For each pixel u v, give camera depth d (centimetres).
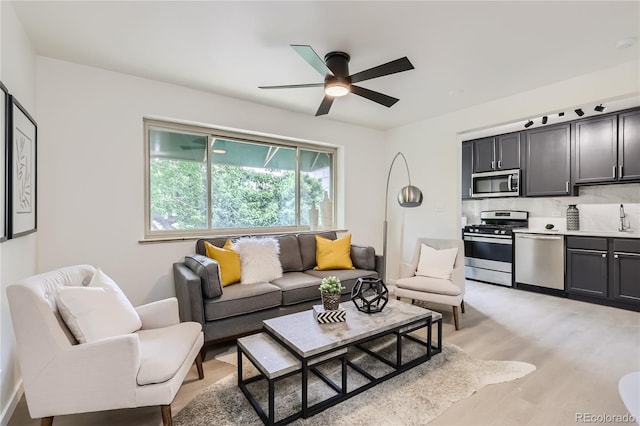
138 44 228
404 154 452
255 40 223
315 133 405
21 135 189
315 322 212
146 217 304
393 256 471
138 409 180
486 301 390
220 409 179
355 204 450
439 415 172
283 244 348
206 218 342
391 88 312
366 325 207
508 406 180
